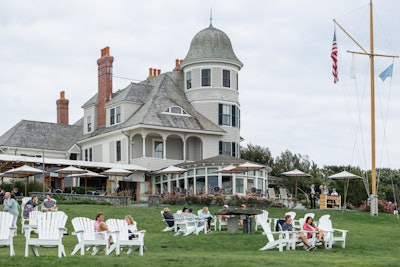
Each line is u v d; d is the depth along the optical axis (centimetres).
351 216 4206
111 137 6431
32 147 6781
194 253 2419
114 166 5694
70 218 3688
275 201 4722
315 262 1994
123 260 1855
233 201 4662
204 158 6222
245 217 3241
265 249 2536
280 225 2856
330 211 4434
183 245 2716
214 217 3734
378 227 3700
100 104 6788
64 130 7306
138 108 6391
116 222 2223
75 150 6975
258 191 5272
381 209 4912
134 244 2120
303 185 7494
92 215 3806
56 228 2003
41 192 4878
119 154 6297
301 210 4469
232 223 3259
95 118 6856
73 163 5519
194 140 6381
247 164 5000
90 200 4656
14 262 1756
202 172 5675
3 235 1980
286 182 7494
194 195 4784
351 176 4984
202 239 2895
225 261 1923
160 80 6712
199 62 6438
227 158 5728
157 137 6272
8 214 2003
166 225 3616
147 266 1758
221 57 6419
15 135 6862
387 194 8238
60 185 6462
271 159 8112
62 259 1831
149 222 3697
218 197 4694
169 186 5922
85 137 6831
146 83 6950
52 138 7069
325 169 8262
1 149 6681
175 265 1795
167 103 6281
